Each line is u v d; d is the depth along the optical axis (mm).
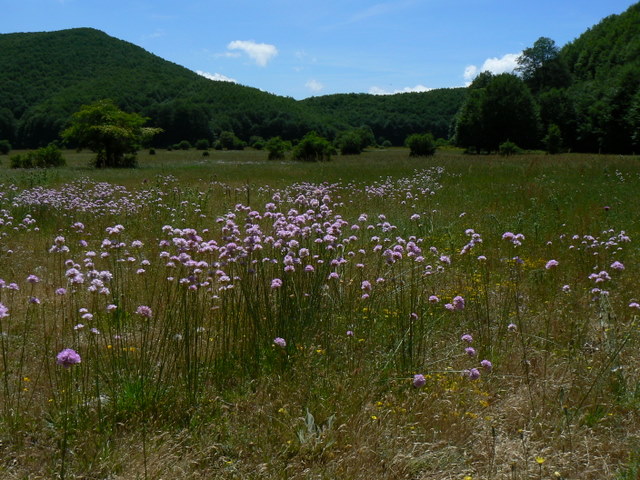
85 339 4625
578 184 16344
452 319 5188
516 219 10055
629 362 4277
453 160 33156
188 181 19828
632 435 3369
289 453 3180
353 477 2945
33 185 16906
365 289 5020
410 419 3484
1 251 7656
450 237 7949
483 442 3295
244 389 3777
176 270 6402
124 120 36375
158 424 3373
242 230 8305
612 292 5863
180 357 3988
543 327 5039
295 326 4418
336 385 3725
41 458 3072
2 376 3967
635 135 51969
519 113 63125
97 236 9125
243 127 110438
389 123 125500
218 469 3039
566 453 3127
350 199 12969
